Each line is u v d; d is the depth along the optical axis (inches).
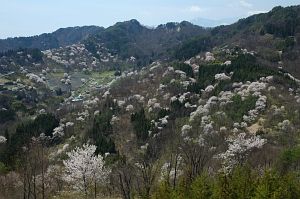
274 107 4222.4
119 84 6811.0
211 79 5516.7
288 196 1851.6
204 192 1903.3
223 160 2977.4
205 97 5088.6
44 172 2881.4
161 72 6505.9
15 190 2527.1
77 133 4862.2
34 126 5000.0
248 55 6053.2
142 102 5565.9
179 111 4835.1
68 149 4284.0
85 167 2650.1
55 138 4820.4
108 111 5329.7
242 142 3208.7
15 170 2942.9
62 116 5733.3
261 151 3171.8
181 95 5280.5
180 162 2701.8
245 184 1934.1
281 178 1956.2
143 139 4210.1
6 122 6225.4
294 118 3981.3
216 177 2244.1
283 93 4579.2
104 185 2751.0
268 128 3873.0
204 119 4210.1
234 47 7116.1
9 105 7032.5
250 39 7755.9
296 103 4296.3
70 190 2891.2
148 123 4522.6
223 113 4259.4
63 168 3371.1
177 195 1910.7
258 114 4178.2
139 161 2770.7
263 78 4948.3
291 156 2829.7
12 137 4473.4
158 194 1946.4
